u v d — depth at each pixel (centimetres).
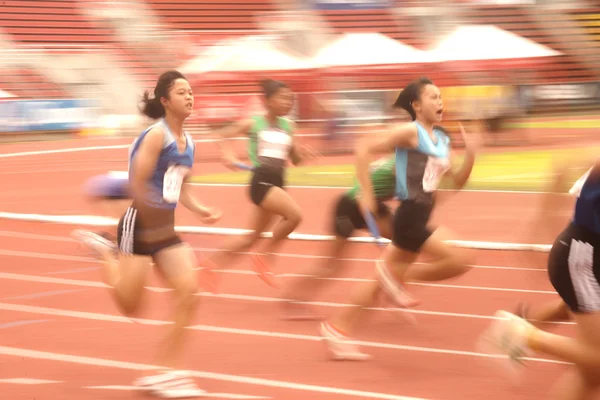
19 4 4934
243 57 4078
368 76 4197
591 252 577
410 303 876
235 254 1134
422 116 842
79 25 4988
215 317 1007
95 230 1616
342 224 1021
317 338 918
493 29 4262
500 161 2811
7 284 1179
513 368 619
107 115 4334
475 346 885
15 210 1911
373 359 841
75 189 2319
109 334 928
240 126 1100
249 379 774
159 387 720
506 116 3341
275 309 1045
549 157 2905
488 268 1266
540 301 1070
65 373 791
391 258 860
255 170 1090
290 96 1090
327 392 738
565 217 1410
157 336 921
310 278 1066
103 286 1166
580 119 4456
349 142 3225
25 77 4541
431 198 859
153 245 730
